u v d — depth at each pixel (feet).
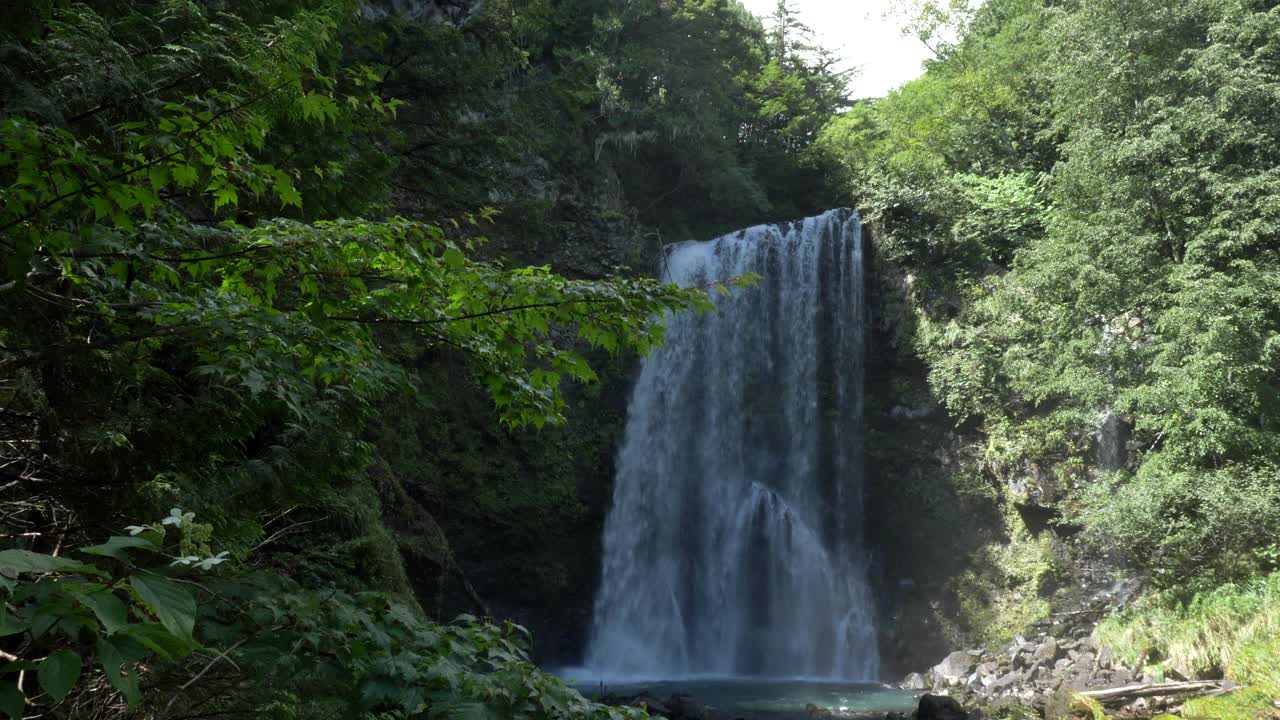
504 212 50.24
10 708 5.52
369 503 39.63
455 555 85.05
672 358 102.73
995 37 123.44
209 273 13.64
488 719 10.40
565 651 90.94
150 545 6.61
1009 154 113.09
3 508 11.66
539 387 14.88
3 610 5.53
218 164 11.80
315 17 13.66
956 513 90.38
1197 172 73.10
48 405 12.34
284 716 9.64
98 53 12.01
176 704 10.37
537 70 99.96
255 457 17.88
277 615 9.34
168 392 14.82
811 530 97.86
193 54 12.91
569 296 12.93
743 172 126.62
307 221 21.08
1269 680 52.65
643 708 12.32
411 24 43.27
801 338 103.96
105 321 12.77
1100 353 76.43
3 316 11.14
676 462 101.04
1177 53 80.12
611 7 119.85
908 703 68.03
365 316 14.02
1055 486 83.66
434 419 82.84
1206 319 67.10
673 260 110.52
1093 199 79.92
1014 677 70.44
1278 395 68.80
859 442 98.37
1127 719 53.11
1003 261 100.32
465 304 13.52
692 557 99.81
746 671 94.89
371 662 10.09
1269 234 71.56
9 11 12.11
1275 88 73.05
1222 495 63.41
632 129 113.29
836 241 104.17
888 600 91.86
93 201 10.19
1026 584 83.41
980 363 88.63
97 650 5.81
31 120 11.25
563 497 91.56
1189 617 64.39
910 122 129.80
